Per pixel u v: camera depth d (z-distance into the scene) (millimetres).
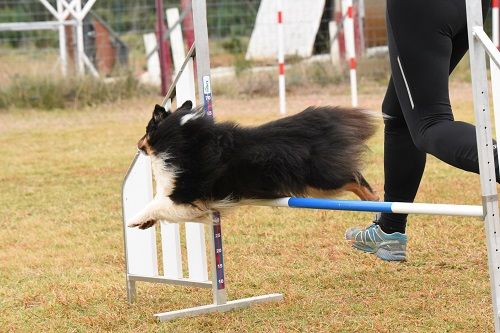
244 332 4617
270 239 6871
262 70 18688
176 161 4770
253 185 4641
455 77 17938
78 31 17703
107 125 14602
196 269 5172
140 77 18156
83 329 4848
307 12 20922
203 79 4906
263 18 21297
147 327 4812
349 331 4531
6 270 6355
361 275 5699
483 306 4824
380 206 4137
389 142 5359
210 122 4801
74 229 7656
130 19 24984
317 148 4641
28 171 10781
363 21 19500
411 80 4508
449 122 4340
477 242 6363
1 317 5168
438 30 4496
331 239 6727
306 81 17766
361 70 18156
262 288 5535
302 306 5043
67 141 13094
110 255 6684
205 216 4926
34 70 17562
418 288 5309
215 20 25812
